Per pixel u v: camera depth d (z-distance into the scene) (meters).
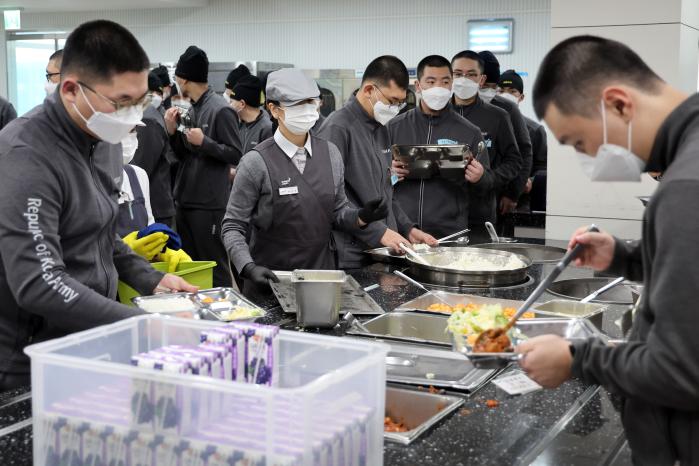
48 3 9.76
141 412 1.20
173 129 5.08
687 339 1.11
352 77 8.64
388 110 3.35
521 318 2.02
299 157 2.90
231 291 2.30
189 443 1.17
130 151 3.01
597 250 1.62
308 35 9.53
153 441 1.19
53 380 1.26
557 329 1.82
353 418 1.23
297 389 1.10
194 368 1.23
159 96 5.21
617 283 2.47
